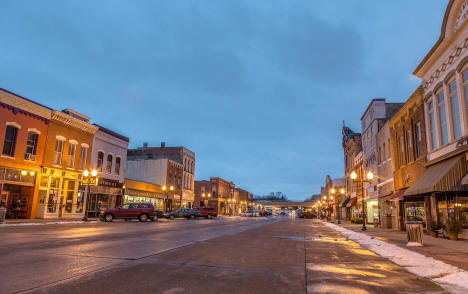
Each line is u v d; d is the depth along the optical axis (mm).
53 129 29984
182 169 61562
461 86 15828
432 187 15719
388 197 27062
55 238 12461
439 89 18344
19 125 26578
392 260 9125
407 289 5867
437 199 18391
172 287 5609
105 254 8875
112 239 12703
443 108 17953
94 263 7496
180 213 45625
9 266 6879
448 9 16422
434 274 7148
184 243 12188
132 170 55781
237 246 11766
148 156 62625
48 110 29172
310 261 8734
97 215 35938
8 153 25922
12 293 4945
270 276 6695
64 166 31172
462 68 15703
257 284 5988
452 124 16906
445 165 16875
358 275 6996
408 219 23281
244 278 6469
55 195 30344
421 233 13016
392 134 26625
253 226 26828
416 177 21344
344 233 20484
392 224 26453
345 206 50938
